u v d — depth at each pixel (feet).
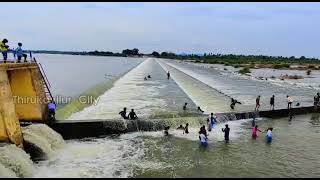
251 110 122.42
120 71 388.16
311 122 114.52
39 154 69.46
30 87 83.46
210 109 122.42
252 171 66.69
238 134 94.17
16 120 68.64
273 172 66.59
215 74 315.58
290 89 201.46
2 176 54.13
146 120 94.43
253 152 78.74
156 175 63.05
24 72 82.64
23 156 64.08
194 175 63.67
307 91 193.47
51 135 77.56
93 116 106.11
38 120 84.17
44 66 476.54
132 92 162.50
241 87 203.72
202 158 73.51
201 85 202.39
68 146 79.51
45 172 62.90
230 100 144.46
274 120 115.96
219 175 64.08
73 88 205.98
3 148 61.82
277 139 90.84
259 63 638.94
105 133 89.10
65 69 416.87
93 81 257.55
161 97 148.46
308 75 346.74
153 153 76.02
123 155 74.13
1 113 65.51
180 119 98.27
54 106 87.66
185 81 224.33
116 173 63.57
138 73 285.23
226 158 73.87
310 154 78.74
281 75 330.75
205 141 82.38
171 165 68.64
